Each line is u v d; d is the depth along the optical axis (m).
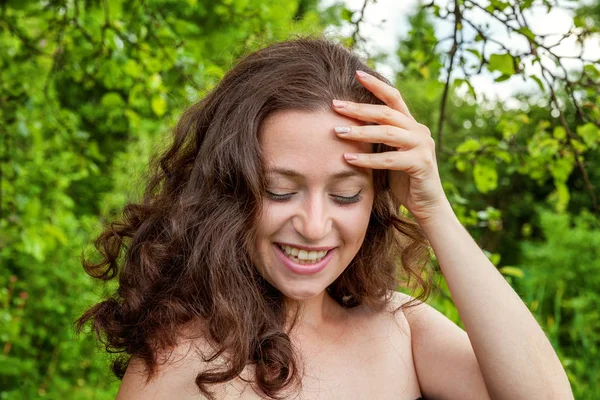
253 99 1.20
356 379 1.35
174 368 1.25
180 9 4.68
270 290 1.35
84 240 4.93
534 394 1.23
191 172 1.39
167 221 1.40
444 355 1.42
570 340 4.99
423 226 1.32
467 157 2.57
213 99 1.37
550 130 2.72
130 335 1.31
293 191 1.19
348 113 1.17
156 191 1.53
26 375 4.10
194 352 1.26
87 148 3.65
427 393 1.44
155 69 2.90
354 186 1.20
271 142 1.18
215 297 1.25
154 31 3.00
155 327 1.27
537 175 2.67
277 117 1.17
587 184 2.46
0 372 3.93
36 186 4.15
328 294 1.46
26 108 3.15
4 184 3.32
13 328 4.00
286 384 1.25
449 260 1.29
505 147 2.57
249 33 3.15
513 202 9.18
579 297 5.42
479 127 9.31
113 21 2.87
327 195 1.19
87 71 3.11
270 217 1.19
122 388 1.28
